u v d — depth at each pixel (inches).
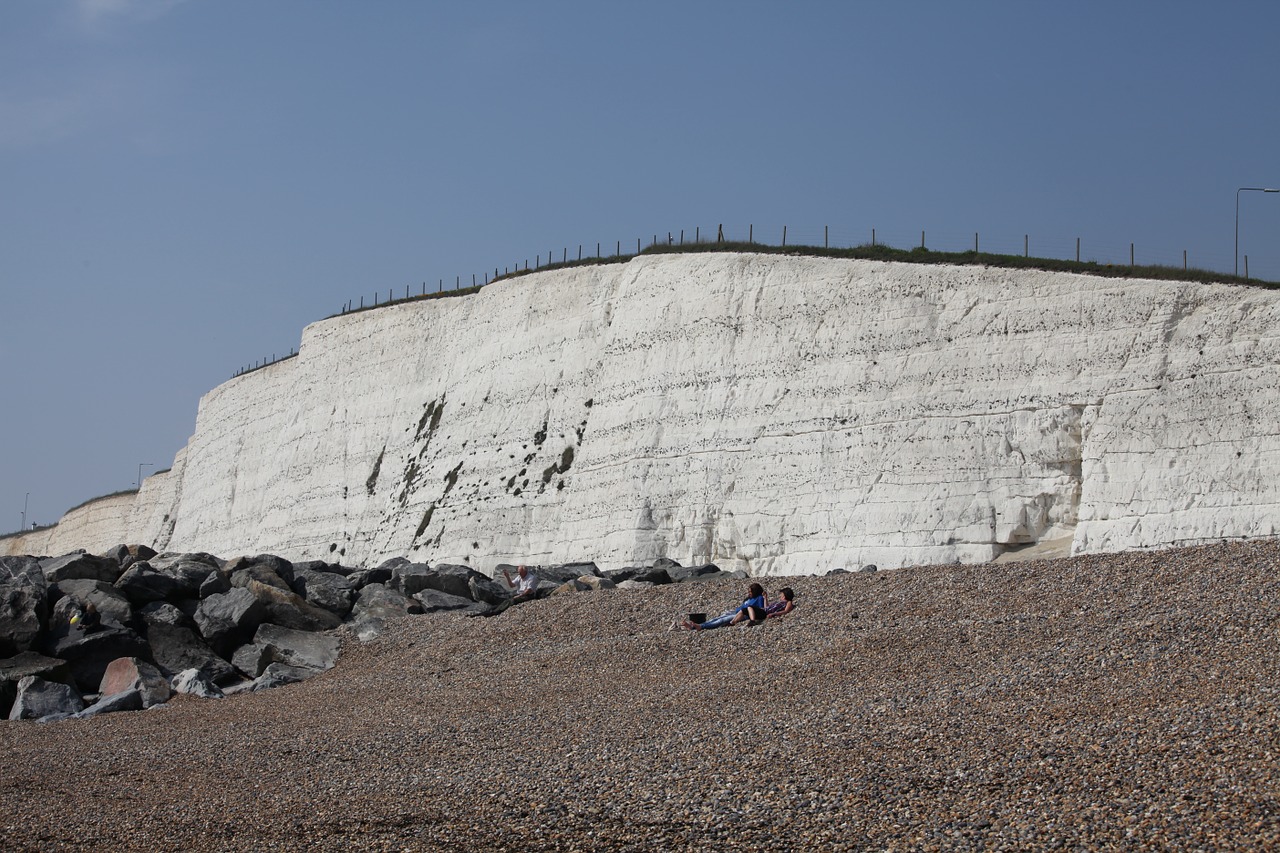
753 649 832.3
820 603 932.0
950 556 1305.4
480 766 614.2
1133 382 1222.9
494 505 1913.1
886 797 470.6
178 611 1073.5
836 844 429.1
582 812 504.1
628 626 973.2
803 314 1571.1
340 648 1062.4
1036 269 1366.9
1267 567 765.9
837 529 1416.1
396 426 2289.6
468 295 2266.2
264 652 1034.1
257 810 570.9
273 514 2544.3
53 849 531.2
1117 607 750.5
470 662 948.6
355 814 543.8
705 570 1306.6
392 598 1187.9
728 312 1669.5
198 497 3021.7
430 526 2026.3
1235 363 1159.6
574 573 1363.2
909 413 1398.9
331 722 790.5
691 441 1636.3
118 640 1008.2
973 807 445.1
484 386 2090.3
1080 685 603.2
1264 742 456.4
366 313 2503.7
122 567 1225.4
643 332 1791.3
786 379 1555.1
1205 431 1157.7
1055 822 416.2
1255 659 589.9
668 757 578.6
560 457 1865.2
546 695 791.7
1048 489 1268.5
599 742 634.8
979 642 738.2
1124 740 491.8
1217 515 1123.9
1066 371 1284.4
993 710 581.6
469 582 1248.2
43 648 995.9
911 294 1456.7
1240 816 394.9
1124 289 1269.7
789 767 530.3
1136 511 1178.6
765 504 1508.4
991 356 1353.3
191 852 509.7
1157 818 404.5
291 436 2576.3
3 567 1149.1
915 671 700.0
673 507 1624.0
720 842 446.6
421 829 507.5
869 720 597.9
